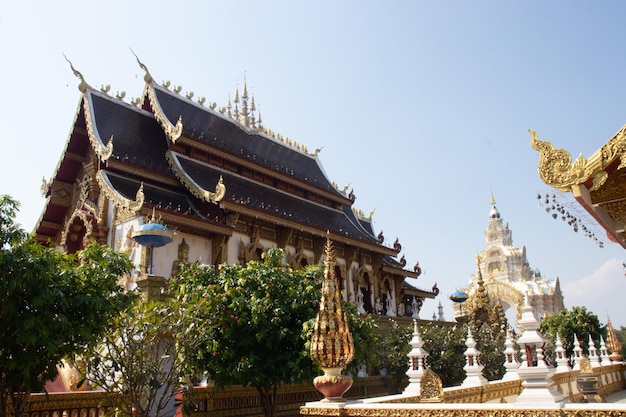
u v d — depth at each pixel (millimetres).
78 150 31812
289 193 38219
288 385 22281
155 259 24828
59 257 14258
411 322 35969
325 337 8688
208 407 18859
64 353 13258
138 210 24234
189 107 35781
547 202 8320
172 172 30953
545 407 6641
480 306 37312
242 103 44219
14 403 13227
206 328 15711
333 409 8016
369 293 40188
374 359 20234
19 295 12609
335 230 36000
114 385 14617
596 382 19672
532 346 8414
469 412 7020
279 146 42406
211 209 29516
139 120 32969
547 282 78000
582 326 54500
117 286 14891
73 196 32656
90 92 31141
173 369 15008
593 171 7430
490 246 87125
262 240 31250
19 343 12320
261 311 16203
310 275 18297
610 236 9414
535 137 7965
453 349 29594
